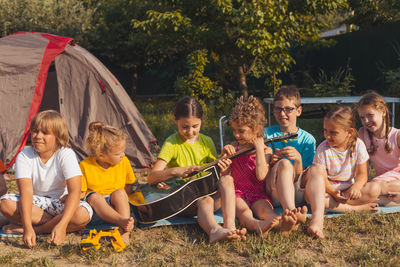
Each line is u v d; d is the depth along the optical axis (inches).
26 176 120.8
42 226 123.0
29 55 213.5
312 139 156.2
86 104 216.4
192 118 136.3
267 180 136.9
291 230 120.6
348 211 135.9
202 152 144.4
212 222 121.3
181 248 116.6
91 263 107.0
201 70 435.8
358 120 291.0
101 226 130.6
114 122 221.0
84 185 129.4
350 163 135.6
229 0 401.7
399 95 337.1
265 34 386.0
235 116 133.0
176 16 423.5
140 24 444.5
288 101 152.4
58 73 219.0
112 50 671.1
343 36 568.1
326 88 426.3
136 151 221.3
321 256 109.1
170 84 823.1
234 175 139.4
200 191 129.8
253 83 634.2
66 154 123.6
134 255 112.3
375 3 597.0
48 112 122.6
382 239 118.4
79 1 681.6
